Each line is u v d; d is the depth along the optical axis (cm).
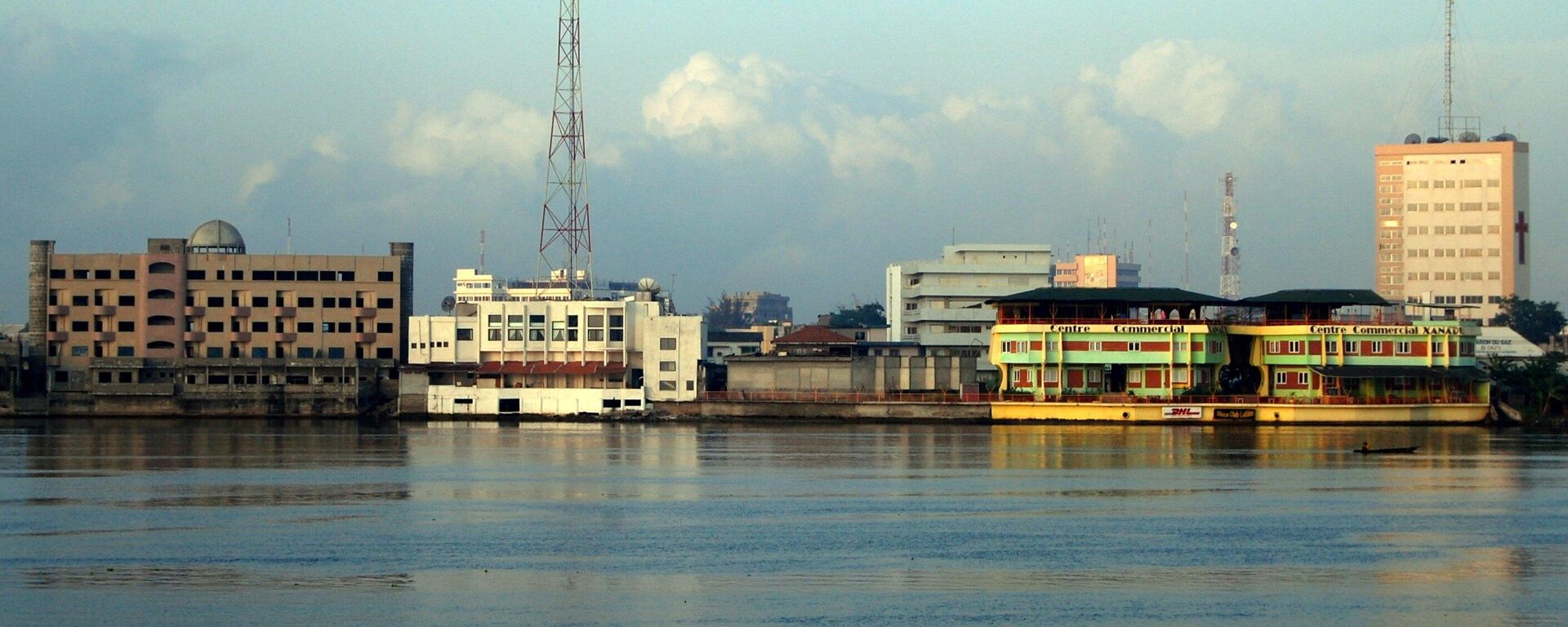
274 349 19950
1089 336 18050
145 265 19850
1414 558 8212
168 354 19850
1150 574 7775
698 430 17412
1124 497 10562
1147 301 18062
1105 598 7219
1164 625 6738
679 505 10119
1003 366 18312
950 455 13775
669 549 8400
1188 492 10844
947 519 9481
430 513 9694
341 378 19725
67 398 19500
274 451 14188
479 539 8688
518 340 19600
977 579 7619
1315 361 17888
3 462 12888
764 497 10500
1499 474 12038
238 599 7081
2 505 9988
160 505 9975
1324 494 10756
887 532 8969
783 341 19712
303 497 10431
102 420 19200
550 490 10894
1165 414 17850
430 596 7169
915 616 6838
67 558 8056
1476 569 7919
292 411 19625
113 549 8319
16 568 7762
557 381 19438
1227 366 18362
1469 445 15038
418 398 19388
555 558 8125
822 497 10506
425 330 19625
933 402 18350
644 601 7094
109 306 19825
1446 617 6875
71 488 10894
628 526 9181
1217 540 8762
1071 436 16238
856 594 7269
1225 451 14150
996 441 15525
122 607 6900
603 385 19412
